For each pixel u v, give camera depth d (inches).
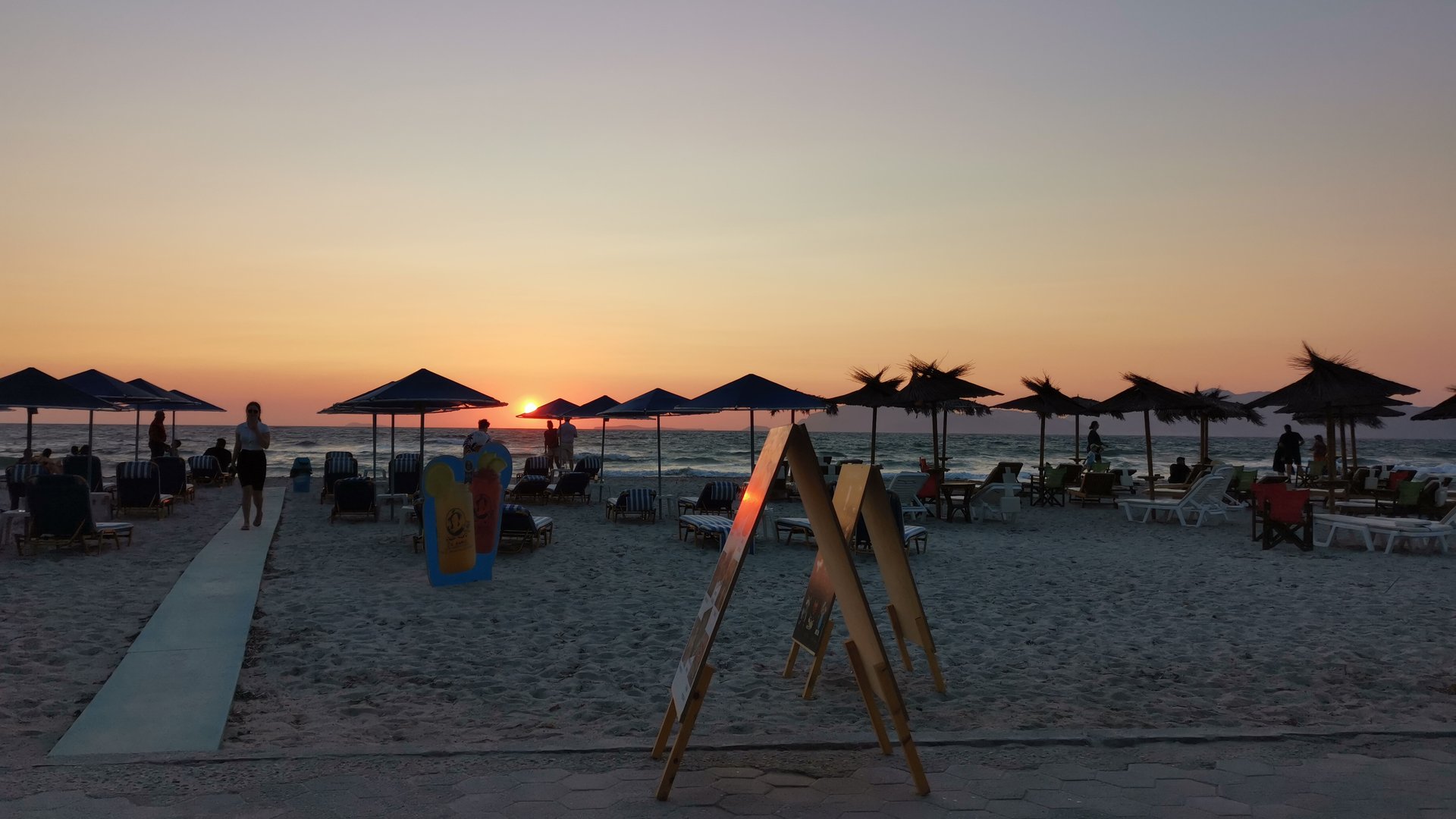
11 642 261.6
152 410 942.4
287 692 222.5
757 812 145.8
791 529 509.0
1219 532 590.6
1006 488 658.2
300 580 372.5
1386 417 956.0
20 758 171.0
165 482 670.5
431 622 302.7
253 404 522.3
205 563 401.7
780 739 181.5
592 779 159.6
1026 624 311.1
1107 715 209.2
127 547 451.5
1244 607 340.5
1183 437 6692.9
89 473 571.2
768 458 164.2
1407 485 639.8
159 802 145.9
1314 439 1033.5
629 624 305.3
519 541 474.0
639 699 221.1
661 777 157.6
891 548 227.9
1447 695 227.6
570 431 1111.0
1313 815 145.7
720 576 163.6
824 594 218.1
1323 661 261.6
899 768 166.7
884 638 293.0
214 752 173.9
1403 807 149.3
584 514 661.3
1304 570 431.2
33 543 432.1
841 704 215.6
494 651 267.4
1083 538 556.1
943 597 360.2
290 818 140.2
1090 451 1047.6
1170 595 366.0
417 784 155.4
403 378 569.0
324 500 700.0
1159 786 158.6
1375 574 417.4
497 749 173.3
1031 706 216.4
